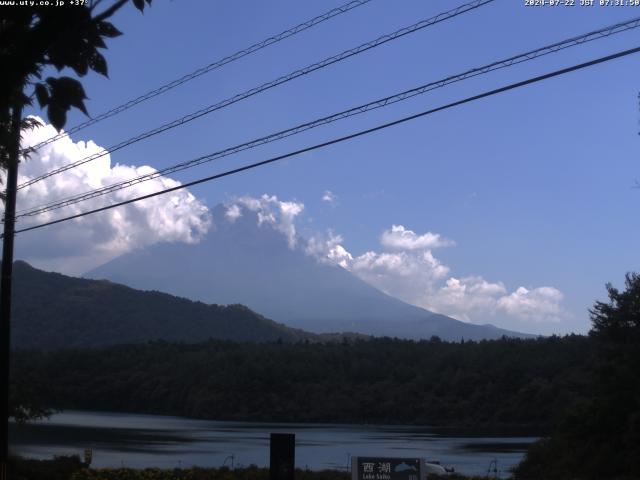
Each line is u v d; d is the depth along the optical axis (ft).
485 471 157.07
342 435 322.14
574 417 124.57
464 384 422.82
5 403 67.46
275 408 447.42
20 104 15.79
